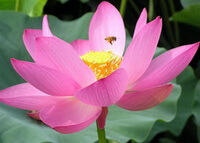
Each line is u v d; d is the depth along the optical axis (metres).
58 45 0.86
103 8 0.98
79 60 0.87
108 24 0.99
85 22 1.16
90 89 0.83
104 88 0.83
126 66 0.88
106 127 1.01
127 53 0.87
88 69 0.88
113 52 0.98
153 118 1.03
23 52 1.10
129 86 0.89
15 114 1.01
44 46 0.85
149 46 0.87
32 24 1.15
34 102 0.88
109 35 0.99
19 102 0.88
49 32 0.91
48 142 0.96
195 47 0.86
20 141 0.93
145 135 1.00
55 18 1.18
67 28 1.17
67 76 0.86
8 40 1.11
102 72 0.93
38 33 0.94
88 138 0.96
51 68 0.85
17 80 1.07
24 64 0.84
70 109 0.87
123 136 0.99
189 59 0.87
